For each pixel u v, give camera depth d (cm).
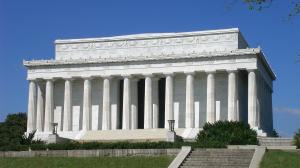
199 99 12362
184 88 12475
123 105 12400
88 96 12562
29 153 7531
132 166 6334
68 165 6588
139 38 12762
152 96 12362
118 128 12781
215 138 8519
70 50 13175
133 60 12306
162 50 12594
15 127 13350
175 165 6081
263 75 12750
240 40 12544
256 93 11644
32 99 12850
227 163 6175
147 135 11381
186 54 11969
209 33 12344
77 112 13025
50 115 12669
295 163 6066
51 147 7725
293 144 9512
